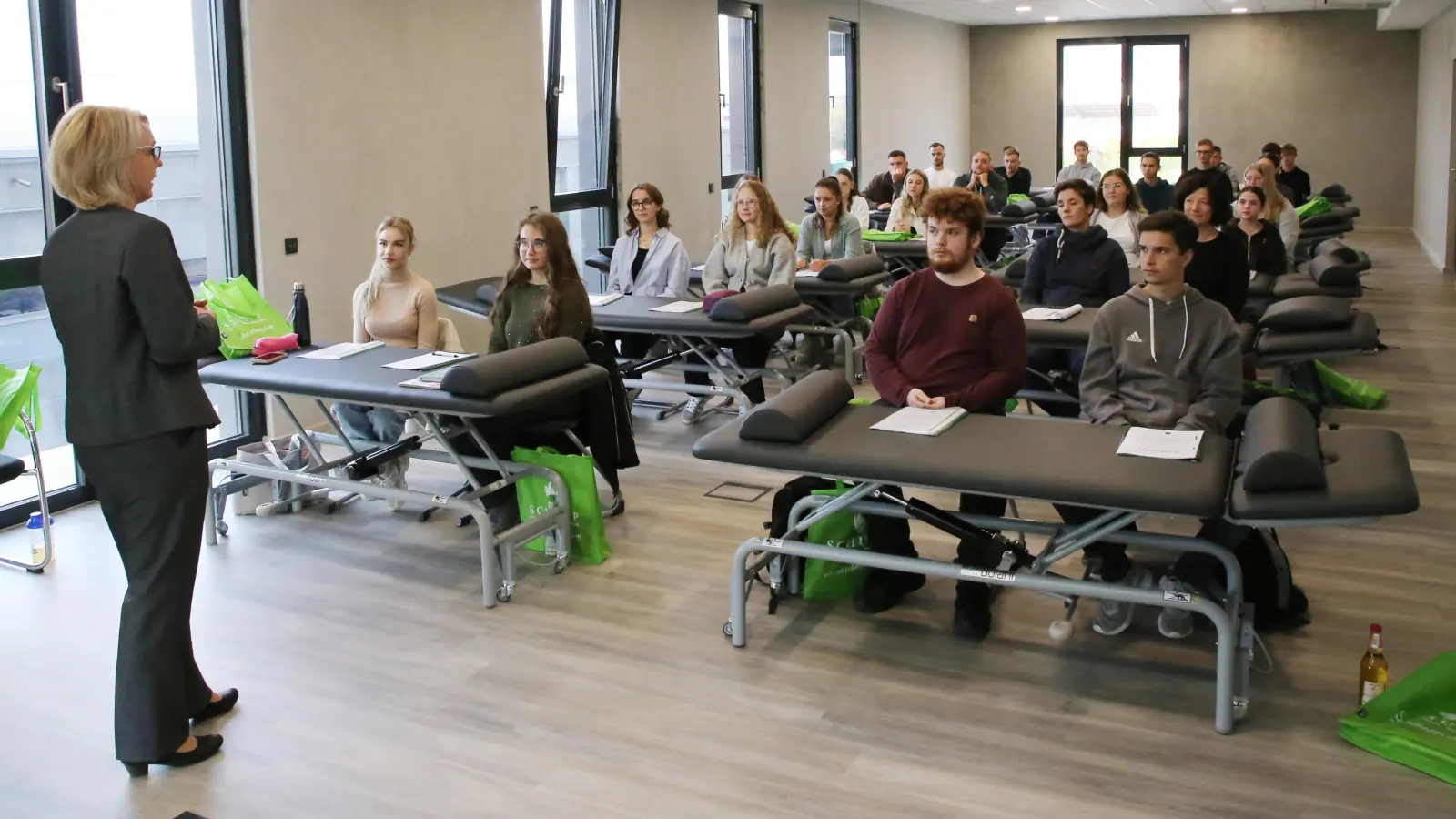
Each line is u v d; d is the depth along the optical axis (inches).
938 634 135.2
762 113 439.8
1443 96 478.3
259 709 120.5
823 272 251.3
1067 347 178.7
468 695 122.8
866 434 124.3
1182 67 653.9
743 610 132.0
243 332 168.6
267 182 222.8
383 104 250.7
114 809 103.1
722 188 412.5
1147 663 126.7
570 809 101.3
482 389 139.3
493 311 180.2
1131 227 252.7
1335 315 203.8
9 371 158.1
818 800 101.7
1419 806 98.6
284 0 223.6
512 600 148.4
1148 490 104.4
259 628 140.8
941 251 135.1
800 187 473.1
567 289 173.0
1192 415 129.0
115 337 99.6
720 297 221.3
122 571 161.5
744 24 430.6
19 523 181.6
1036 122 687.7
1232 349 131.1
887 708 118.0
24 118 181.8
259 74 219.5
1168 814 98.3
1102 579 132.7
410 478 202.8
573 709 119.3
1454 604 140.9
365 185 247.4
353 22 241.1
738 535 170.7
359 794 104.4
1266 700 118.1
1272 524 102.7
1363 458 106.3
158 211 211.9
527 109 297.9
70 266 99.5
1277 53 634.8
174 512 104.4
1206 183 191.3
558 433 175.3
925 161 626.8
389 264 185.3
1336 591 145.9
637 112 354.3
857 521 141.9
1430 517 172.6
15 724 118.7
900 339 140.2
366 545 169.8
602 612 143.8
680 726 115.3
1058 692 120.8
